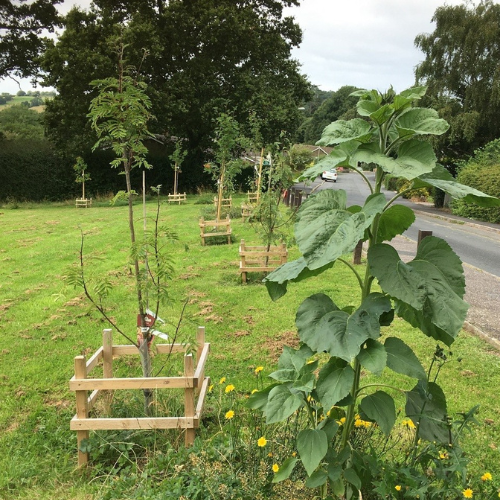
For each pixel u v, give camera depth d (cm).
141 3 2506
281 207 1338
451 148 2764
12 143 2780
